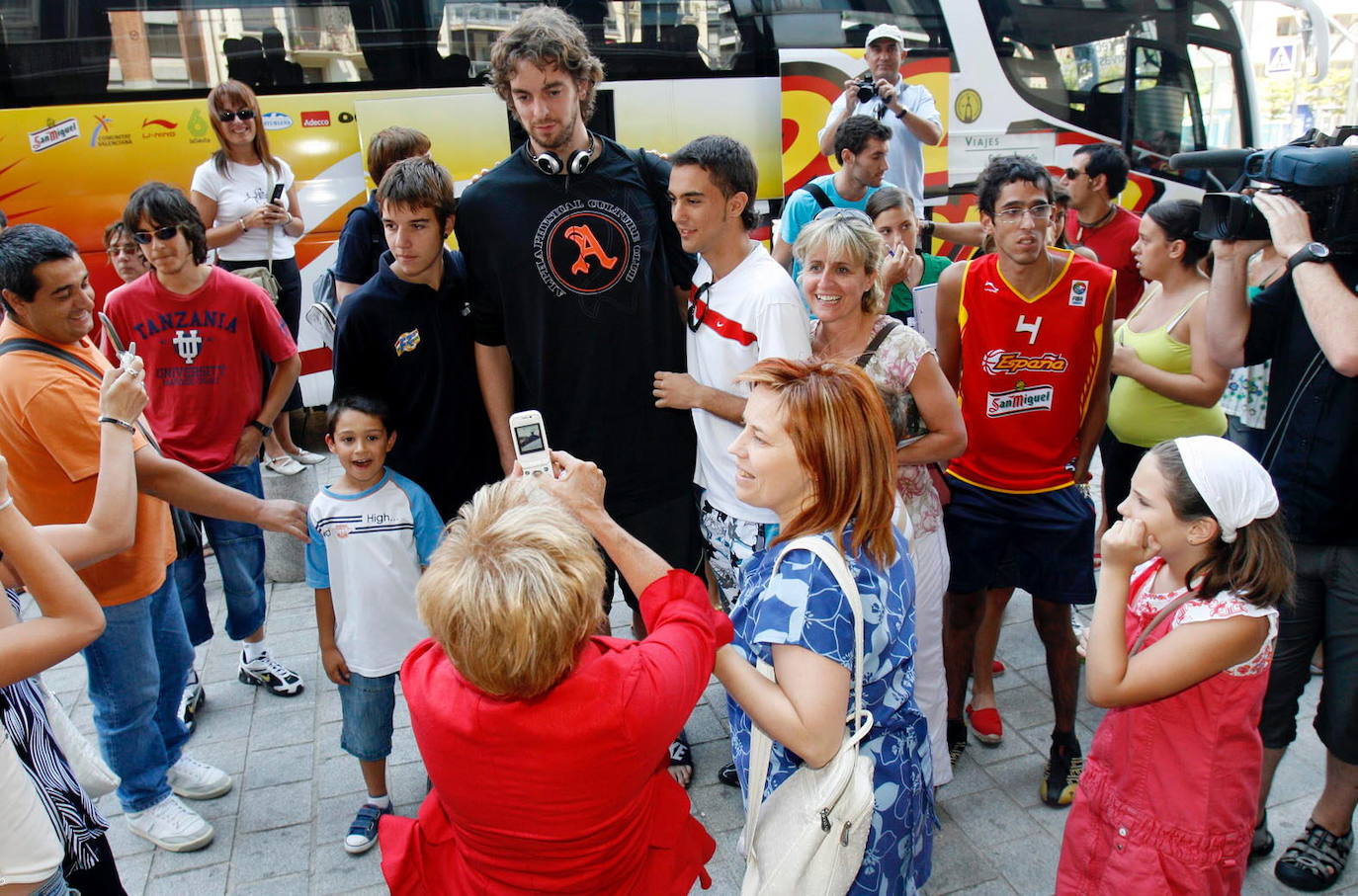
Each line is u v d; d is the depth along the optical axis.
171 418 3.55
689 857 1.69
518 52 2.52
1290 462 2.49
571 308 2.70
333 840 2.99
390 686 2.88
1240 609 1.80
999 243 2.86
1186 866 1.89
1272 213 2.43
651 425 2.86
